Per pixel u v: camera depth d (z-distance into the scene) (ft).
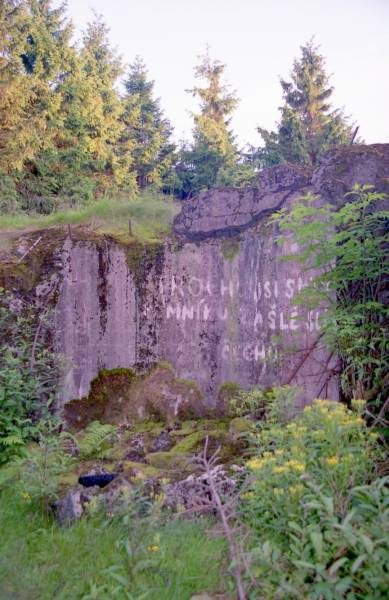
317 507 8.02
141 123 87.40
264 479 9.43
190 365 19.61
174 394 19.26
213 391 19.16
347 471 9.07
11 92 53.06
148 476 13.46
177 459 15.28
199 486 13.05
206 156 80.74
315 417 10.53
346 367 14.83
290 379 16.48
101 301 20.12
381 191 16.06
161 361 19.98
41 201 56.08
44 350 18.66
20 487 12.98
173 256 20.26
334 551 8.50
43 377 18.78
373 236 14.64
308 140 80.07
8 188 51.47
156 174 82.23
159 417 19.13
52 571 9.97
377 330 14.07
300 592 7.86
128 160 71.92
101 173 68.64
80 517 12.10
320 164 17.84
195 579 9.84
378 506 8.55
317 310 16.84
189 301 19.81
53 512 12.59
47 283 19.84
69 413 19.02
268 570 8.55
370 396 13.61
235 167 79.36
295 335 17.33
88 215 24.47
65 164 61.31
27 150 52.49
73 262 19.99
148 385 19.66
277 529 9.25
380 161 16.58
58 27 69.92
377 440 13.00
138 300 20.29
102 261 20.24
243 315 18.76
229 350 18.97
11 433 16.52
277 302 17.94
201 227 19.92
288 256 14.99
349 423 9.73
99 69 80.02
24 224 25.75
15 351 18.39
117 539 11.00
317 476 9.58
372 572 7.66
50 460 13.50
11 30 58.90
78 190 60.18
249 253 18.78
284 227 14.70
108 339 20.08
